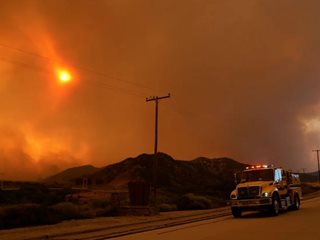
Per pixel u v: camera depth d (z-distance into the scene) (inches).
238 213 1115.9
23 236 773.3
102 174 5944.9
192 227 868.6
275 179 1131.9
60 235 796.0
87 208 1323.8
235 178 1179.9
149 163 5482.3
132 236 751.7
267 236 655.8
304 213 1122.7
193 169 5644.7
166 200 1838.1
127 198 1555.1
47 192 2416.3
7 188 2659.9
